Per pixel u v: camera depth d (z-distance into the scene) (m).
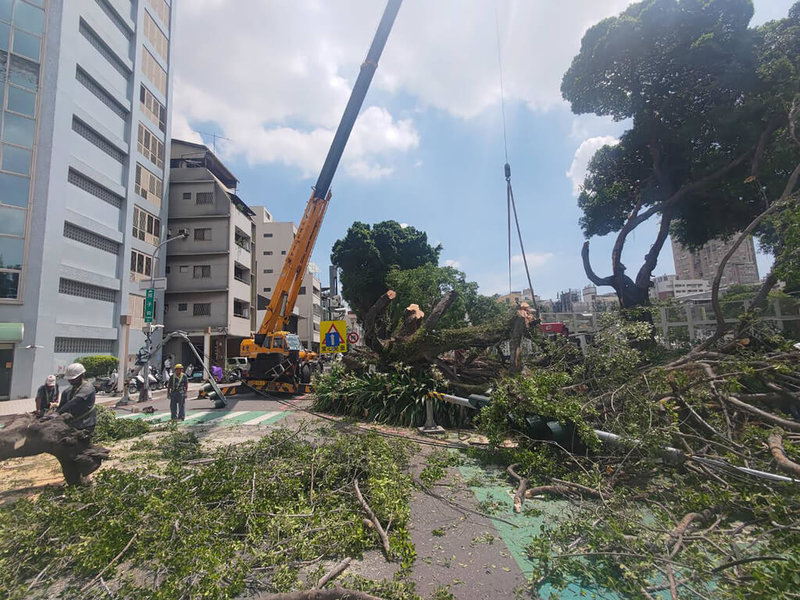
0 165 18.31
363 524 3.95
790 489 3.73
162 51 30.17
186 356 32.09
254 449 5.83
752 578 2.80
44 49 19.83
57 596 2.97
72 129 21.11
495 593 3.00
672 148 14.97
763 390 6.07
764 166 12.18
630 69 14.23
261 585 3.06
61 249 19.97
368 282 32.50
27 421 4.82
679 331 13.73
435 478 5.32
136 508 3.82
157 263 28.94
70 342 20.98
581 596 2.90
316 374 15.09
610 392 6.27
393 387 9.77
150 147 28.52
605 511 3.89
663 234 14.73
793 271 6.90
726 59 12.84
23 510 3.87
